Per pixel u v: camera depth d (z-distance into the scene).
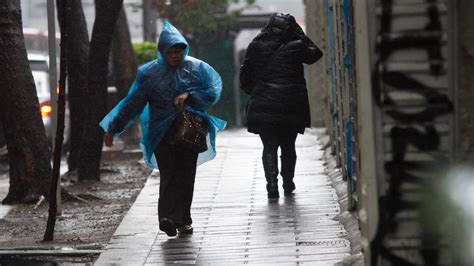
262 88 21.09
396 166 12.00
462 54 11.91
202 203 21.02
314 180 23.42
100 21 26.03
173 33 17.53
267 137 21.19
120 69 34.62
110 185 26.11
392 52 11.91
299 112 21.17
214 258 15.99
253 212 19.81
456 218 12.00
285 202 20.78
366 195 12.06
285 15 21.23
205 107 17.75
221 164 26.97
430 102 11.93
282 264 15.27
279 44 21.09
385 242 12.08
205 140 17.72
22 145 22.91
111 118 17.75
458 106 11.94
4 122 23.06
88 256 16.72
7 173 33.44
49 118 35.44
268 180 21.19
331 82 25.92
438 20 11.88
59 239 18.16
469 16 11.87
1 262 16.41
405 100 11.93
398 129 11.97
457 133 11.95
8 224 20.12
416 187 12.01
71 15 27.73
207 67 17.75
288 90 21.00
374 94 11.95
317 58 21.31
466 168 11.96
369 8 11.91
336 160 23.95
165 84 17.50
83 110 28.20
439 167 11.98
